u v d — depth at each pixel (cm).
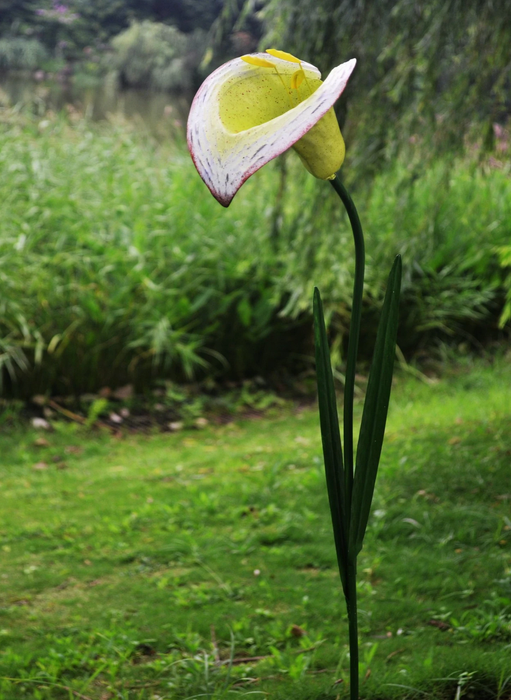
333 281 672
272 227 606
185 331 670
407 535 367
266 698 233
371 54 486
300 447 522
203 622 295
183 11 2928
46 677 257
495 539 348
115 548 374
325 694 233
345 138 506
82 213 698
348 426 162
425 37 453
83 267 644
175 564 354
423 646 264
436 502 395
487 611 287
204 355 681
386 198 708
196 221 716
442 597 303
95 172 764
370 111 493
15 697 247
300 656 255
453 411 548
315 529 382
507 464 425
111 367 641
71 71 2695
